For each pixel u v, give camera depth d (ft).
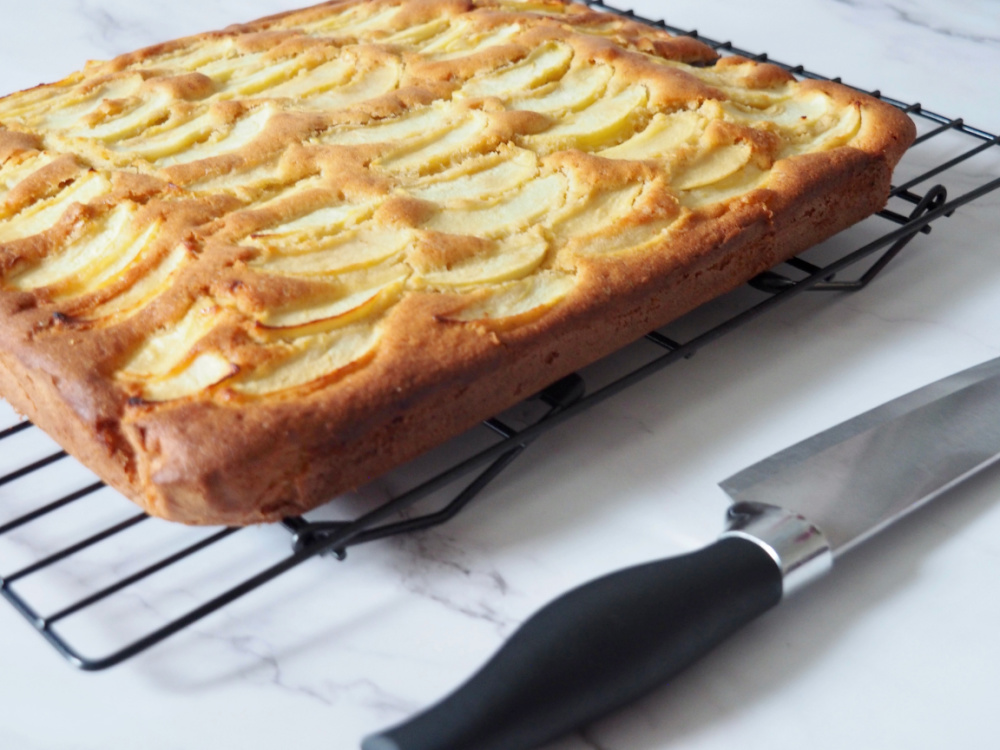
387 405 1.53
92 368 1.52
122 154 1.86
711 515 1.61
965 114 2.37
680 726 1.41
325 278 1.64
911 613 1.51
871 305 1.94
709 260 1.78
